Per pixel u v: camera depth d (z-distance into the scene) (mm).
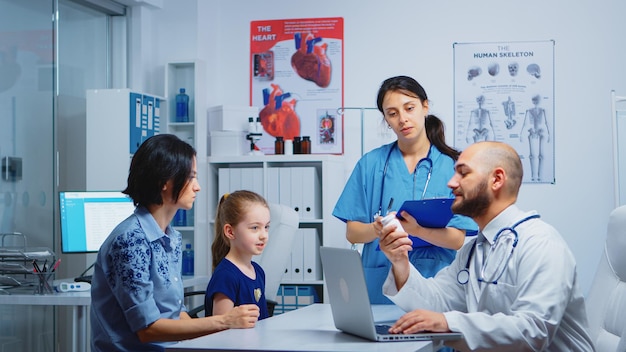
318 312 2350
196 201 4438
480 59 4555
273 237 3375
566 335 1948
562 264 1886
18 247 3553
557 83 4492
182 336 2018
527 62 4516
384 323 2076
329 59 4734
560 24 4492
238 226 2615
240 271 2596
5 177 3740
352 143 4688
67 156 4410
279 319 2178
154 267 2098
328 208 4289
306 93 4758
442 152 2842
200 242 4461
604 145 4445
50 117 3982
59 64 4359
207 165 4535
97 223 3637
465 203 2006
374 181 2885
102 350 2098
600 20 4457
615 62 4441
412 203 2342
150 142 2117
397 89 2766
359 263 1722
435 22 4605
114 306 2072
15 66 3816
